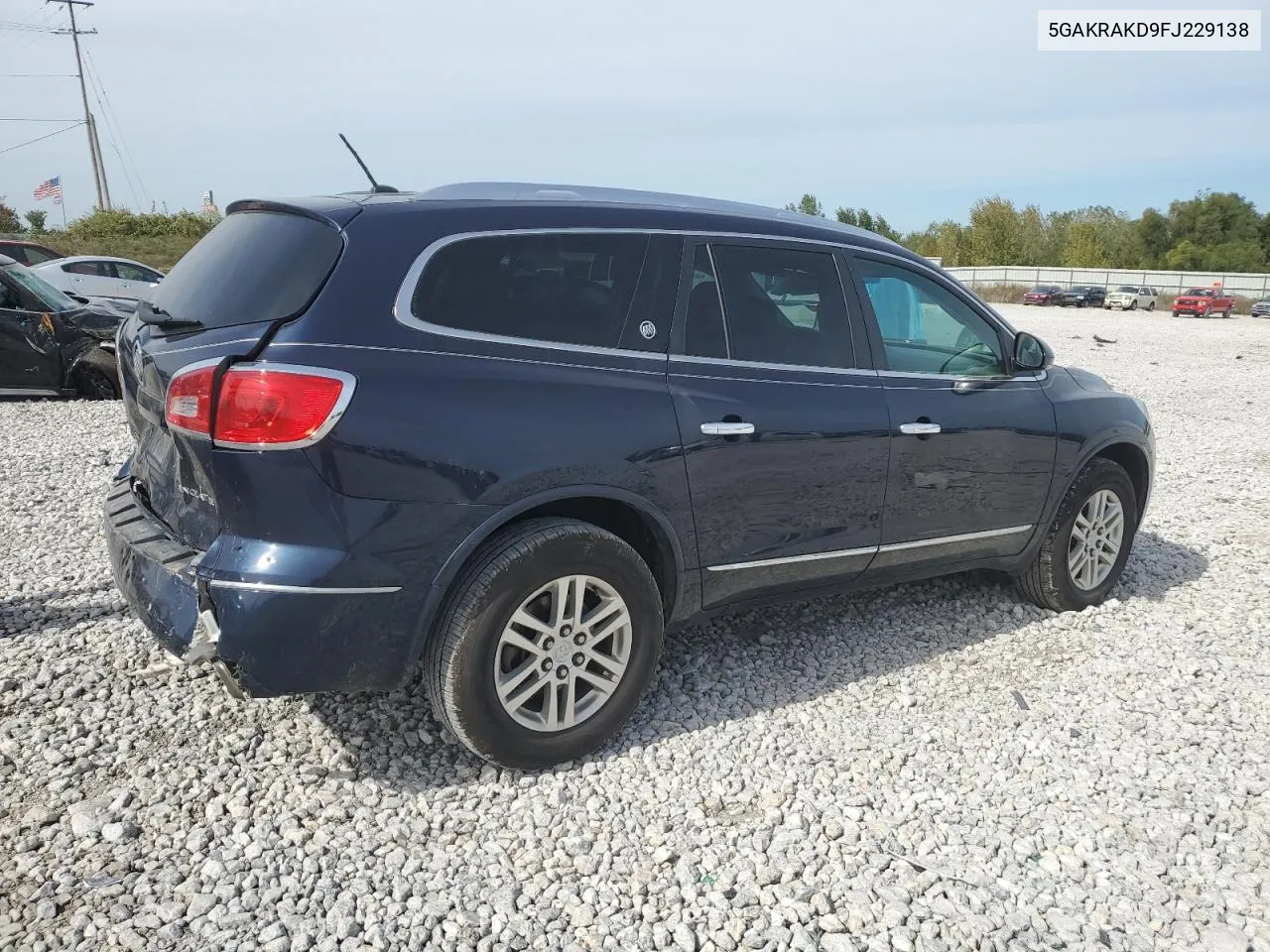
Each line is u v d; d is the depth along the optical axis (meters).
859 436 3.83
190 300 3.17
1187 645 4.59
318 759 3.31
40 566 5.07
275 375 2.72
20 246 21.00
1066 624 4.80
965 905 2.72
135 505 3.48
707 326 3.55
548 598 3.19
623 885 2.77
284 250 3.04
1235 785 3.37
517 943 2.52
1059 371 5.00
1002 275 67.12
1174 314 47.41
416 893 2.68
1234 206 88.00
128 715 3.56
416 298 2.98
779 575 3.80
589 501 3.31
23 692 3.68
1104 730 3.75
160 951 2.43
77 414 9.37
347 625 2.85
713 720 3.71
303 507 2.77
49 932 2.47
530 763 3.23
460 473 2.93
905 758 3.50
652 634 3.40
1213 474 8.38
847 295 3.97
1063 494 4.70
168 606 2.90
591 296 3.31
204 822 2.96
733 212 3.80
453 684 3.03
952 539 4.31
